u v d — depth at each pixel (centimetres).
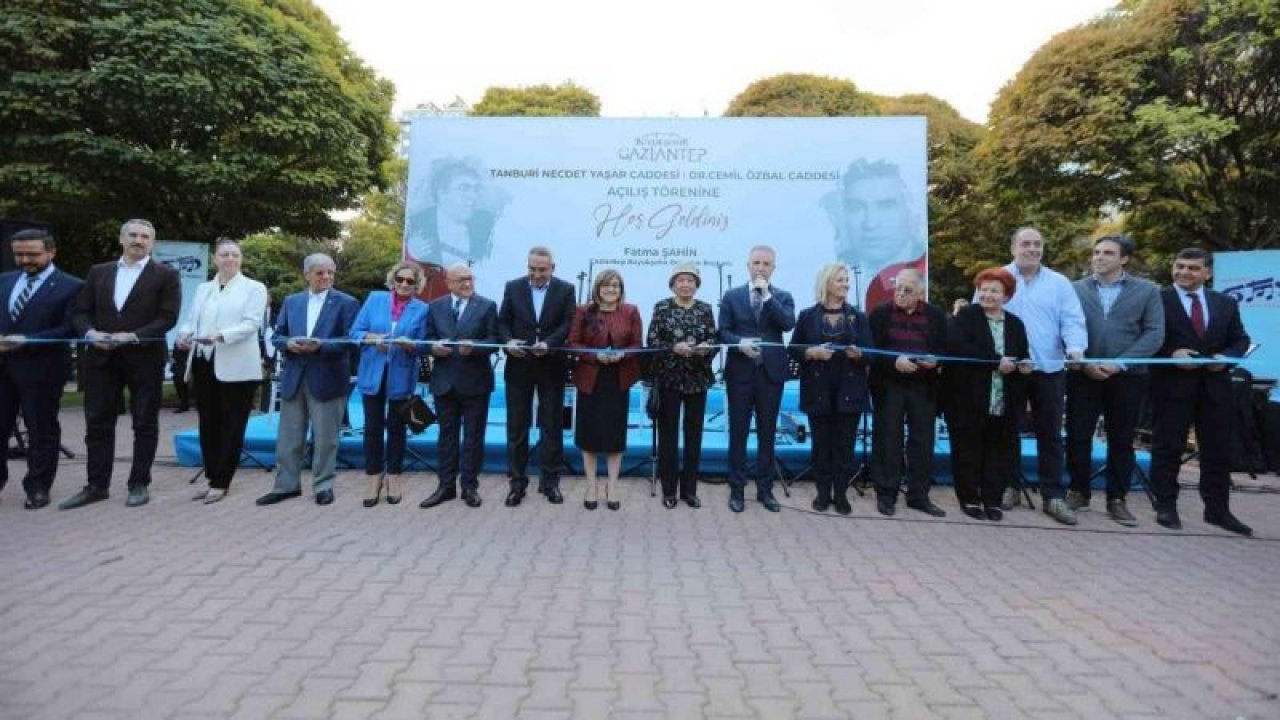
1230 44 1212
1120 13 1423
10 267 659
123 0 1063
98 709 226
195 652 270
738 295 529
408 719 224
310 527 450
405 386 509
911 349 511
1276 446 709
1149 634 306
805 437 643
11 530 429
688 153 823
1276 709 241
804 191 817
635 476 632
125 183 1134
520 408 520
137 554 387
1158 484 501
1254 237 1405
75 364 1127
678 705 237
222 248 520
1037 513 527
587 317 514
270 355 727
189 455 631
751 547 428
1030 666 273
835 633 302
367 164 1438
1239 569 400
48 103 998
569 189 830
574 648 281
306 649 274
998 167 1489
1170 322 496
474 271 830
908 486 527
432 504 508
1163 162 1302
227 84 1073
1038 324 514
